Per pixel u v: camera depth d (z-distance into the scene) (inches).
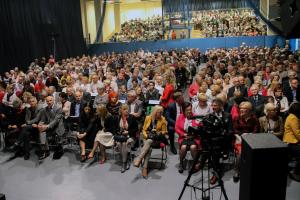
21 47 541.3
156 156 214.4
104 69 446.0
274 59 395.5
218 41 679.7
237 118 183.3
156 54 587.5
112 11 910.4
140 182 177.0
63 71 390.3
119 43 732.7
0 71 493.7
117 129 205.5
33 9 569.9
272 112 180.2
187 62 472.7
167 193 163.3
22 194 168.7
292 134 171.5
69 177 187.3
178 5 815.7
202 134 139.4
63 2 653.9
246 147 93.2
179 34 784.9
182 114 192.4
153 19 858.8
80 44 717.9
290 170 180.5
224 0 783.1
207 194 159.6
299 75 269.3
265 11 717.3
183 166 194.4
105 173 190.9
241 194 98.3
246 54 525.0
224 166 191.9
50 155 222.8
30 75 355.3
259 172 89.7
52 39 600.1
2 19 501.7
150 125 193.8
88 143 211.0
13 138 233.0
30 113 230.1
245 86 252.7
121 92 282.2
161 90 290.7
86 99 261.4
